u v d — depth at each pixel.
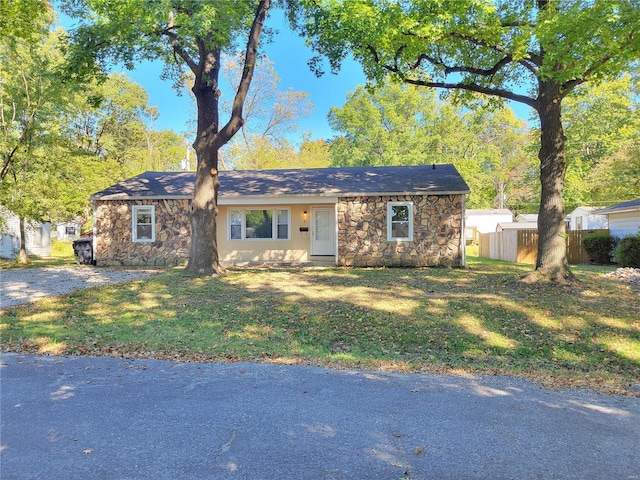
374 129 39.69
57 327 7.02
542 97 9.95
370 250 14.90
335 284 10.36
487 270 13.15
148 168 35.47
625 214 17.80
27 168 17.02
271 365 5.29
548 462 2.92
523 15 9.60
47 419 3.59
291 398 4.12
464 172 39.75
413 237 14.67
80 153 19.16
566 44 7.75
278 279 11.08
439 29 9.01
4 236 23.03
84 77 11.71
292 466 2.84
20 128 16.88
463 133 42.44
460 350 6.28
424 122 41.84
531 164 36.28
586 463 2.91
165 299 8.90
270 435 3.30
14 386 4.41
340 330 7.06
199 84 11.33
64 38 11.15
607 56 8.41
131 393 4.22
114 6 9.64
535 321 7.35
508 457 2.99
